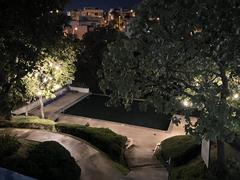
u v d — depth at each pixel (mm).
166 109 12656
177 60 12133
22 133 19828
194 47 11320
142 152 22141
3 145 14633
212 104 10742
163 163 19484
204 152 16672
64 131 21312
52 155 13648
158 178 16641
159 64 11812
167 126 28469
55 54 21219
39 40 15469
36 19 14922
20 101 19844
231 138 11688
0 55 14555
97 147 19516
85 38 40188
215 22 10500
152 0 11398
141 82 13219
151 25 11891
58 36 17391
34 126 22281
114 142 20656
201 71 12648
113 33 39844
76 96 36812
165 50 11258
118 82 12453
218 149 14680
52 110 31781
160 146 22266
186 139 21219
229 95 12312
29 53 15531
